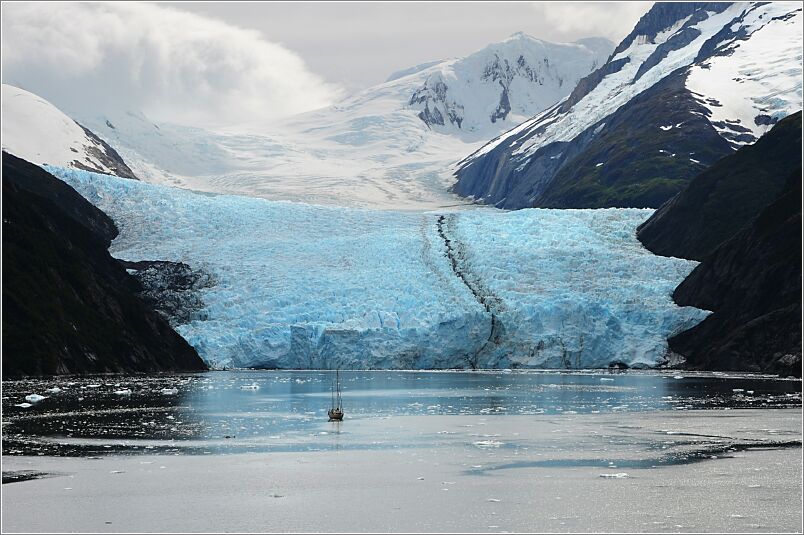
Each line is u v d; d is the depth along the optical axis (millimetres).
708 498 40438
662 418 65812
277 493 41812
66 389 84812
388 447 53469
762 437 56062
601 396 83125
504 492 41812
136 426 61281
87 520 37469
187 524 37031
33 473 45719
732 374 111875
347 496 41219
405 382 101625
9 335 100062
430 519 37562
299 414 69188
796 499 40312
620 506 39312
